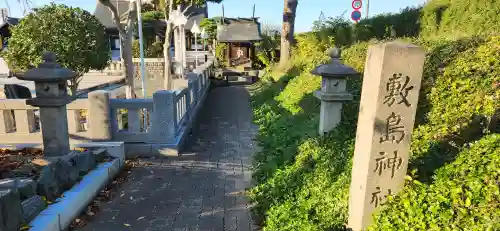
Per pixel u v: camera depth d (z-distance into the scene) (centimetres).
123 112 789
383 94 286
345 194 365
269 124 802
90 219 393
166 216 404
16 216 304
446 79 483
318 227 339
